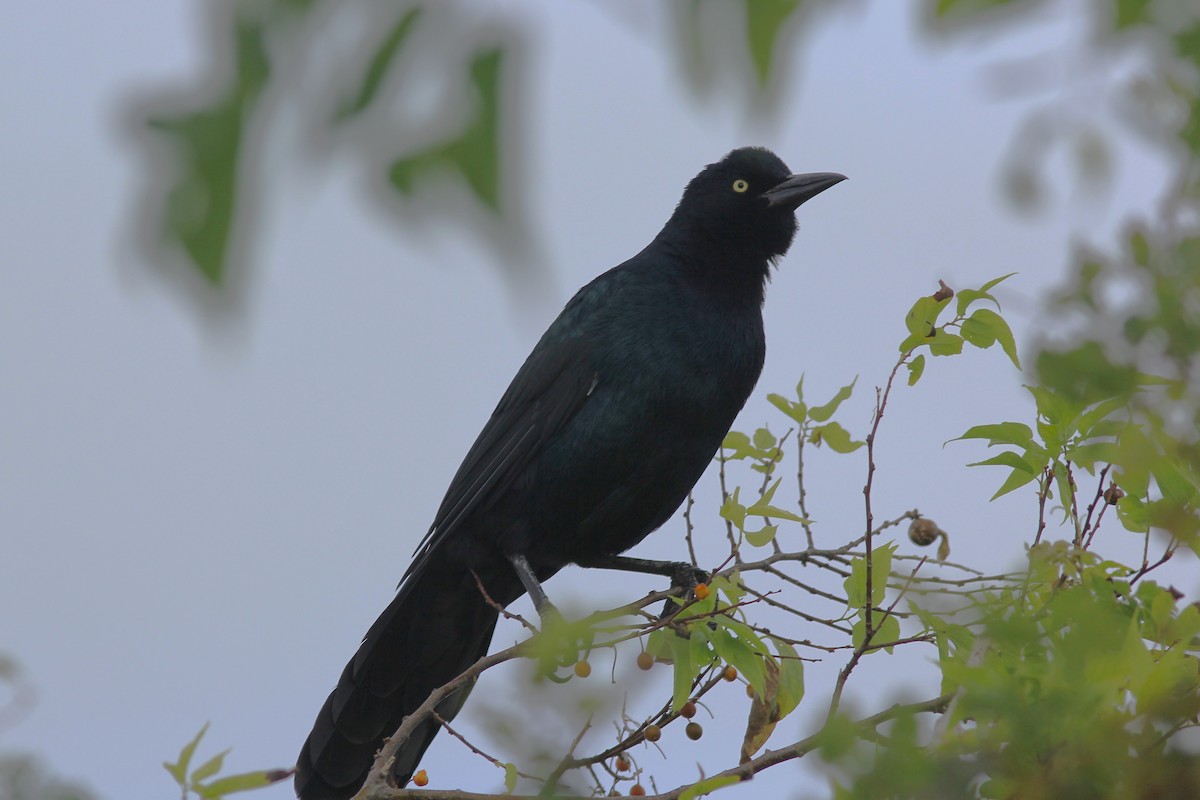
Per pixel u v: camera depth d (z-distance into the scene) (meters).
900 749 4.75
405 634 12.55
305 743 11.78
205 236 1.92
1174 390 4.50
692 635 7.99
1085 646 5.19
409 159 1.99
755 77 2.11
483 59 2.03
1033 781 4.66
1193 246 4.28
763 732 8.02
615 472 12.44
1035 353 4.62
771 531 8.41
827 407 9.24
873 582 7.53
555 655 6.35
